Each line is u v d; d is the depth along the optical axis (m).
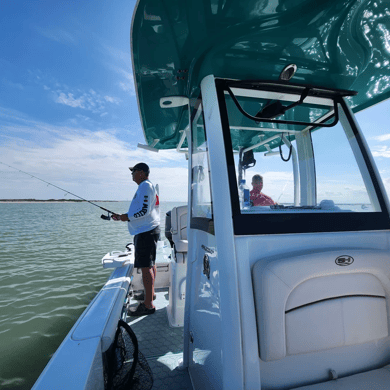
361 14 1.04
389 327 1.07
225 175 1.06
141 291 3.19
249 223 1.01
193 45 1.19
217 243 0.99
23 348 4.42
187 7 0.98
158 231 2.70
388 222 1.20
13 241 17.52
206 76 1.30
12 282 8.35
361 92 1.64
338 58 1.29
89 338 1.19
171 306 2.42
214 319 1.04
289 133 1.72
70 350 1.10
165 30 1.10
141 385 1.37
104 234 22.31
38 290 7.61
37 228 26.16
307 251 1.03
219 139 1.13
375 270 1.04
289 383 1.03
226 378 0.90
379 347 1.16
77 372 0.95
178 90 1.62
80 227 27.98
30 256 12.50
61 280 8.61
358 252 1.02
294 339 0.94
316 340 0.96
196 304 1.38
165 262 3.34
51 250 14.17
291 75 1.30
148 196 2.53
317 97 1.44
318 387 1.01
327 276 0.99
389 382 1.03
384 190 1.25
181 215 2.69
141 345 2.02
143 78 1.47
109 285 2.04
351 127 1.40
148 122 2.10
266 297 0.91
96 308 1.55
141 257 2.56
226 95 1.37
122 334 1.51
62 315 5.89
